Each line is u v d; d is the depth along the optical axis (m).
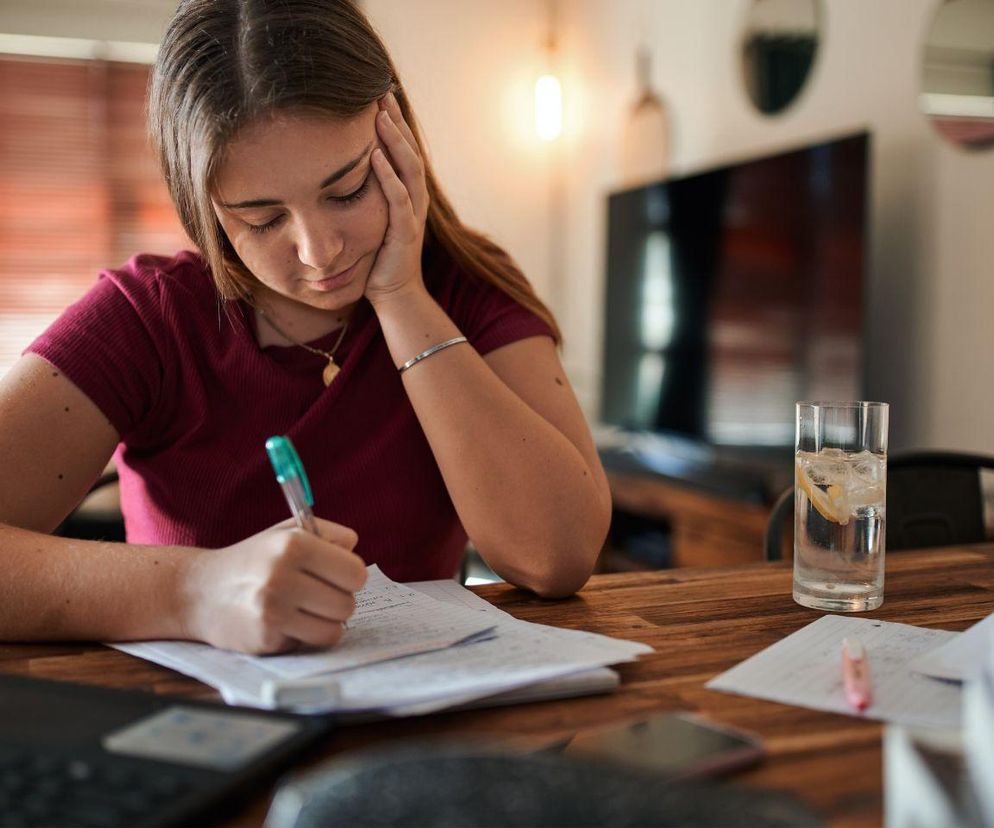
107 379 1.05
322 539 0.74
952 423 2.46
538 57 4.60
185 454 1.12
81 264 4.45
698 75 3.51
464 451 1.00
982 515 1.39
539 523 0.97
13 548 0.83
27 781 0.49
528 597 0.97
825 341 2.67
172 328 1.10
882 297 2.68
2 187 4.33
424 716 0.63
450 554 1.21
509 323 1.15
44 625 0.79
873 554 0.89
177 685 0.70
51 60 4.36
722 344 3.15
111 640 0.79
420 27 4.40
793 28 2.98
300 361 1.13
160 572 0.78
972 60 2.34
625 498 3.40
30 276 4.39
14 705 0.59
